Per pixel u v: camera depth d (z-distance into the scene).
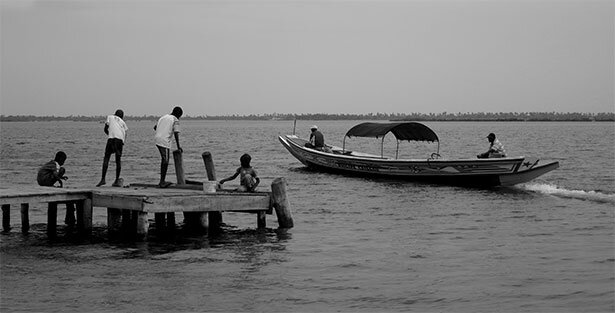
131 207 16.20
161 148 18.91
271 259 14.87
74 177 34.53
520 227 19.00
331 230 18.50
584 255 15.32
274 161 49.06
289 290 12.41
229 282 12.95
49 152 59.22
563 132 141.12
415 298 11.95
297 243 16.66
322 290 12.43
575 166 41.66
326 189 28.25
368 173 32.59
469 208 22.53
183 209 16.47
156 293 12.16
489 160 27.27
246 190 18.67
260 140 95.62
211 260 14.74
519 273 13.65
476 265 14.36
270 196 18.42
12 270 13.77
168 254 15.32
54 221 17.89
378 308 11.40
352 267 14.16
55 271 13.70
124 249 15.81
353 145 87.62
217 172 39.41
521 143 80.06
